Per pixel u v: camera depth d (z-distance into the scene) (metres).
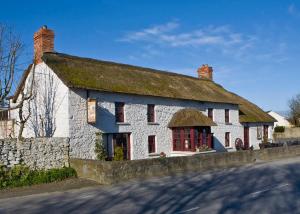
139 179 18.34
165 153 26.89
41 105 22.61
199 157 22.67
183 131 27.02
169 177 18.81
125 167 18.22
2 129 25.19
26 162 17.89
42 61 22.75
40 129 22.64
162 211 10.20
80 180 18.14
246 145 36.62
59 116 21.19
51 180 17.94
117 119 23.75
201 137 27.38
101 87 22.38
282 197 11.85
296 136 59.75
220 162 24.09
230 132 34.03
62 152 19.61
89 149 21.31
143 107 25.47
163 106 27.11
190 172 20.75
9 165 17.25
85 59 25.66
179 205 11.03
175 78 32.28
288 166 22.38
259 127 39.03
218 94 34.38
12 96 24.98
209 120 28.19
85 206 11.57
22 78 24.08
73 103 20.94
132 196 13.15
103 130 22.38
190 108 29.20
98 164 17.81
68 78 21.25
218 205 10.78
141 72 29.19
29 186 16.84
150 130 25.83
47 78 22.25
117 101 23.56
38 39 23.45
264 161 26.81
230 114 34.31
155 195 13.14
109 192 14.56
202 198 12.12
